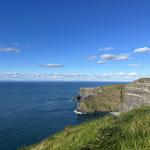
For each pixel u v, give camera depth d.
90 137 13.23
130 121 12.98
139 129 9.96
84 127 17.25
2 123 103.75
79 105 138.88
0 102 188.38
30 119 114.25
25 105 169.62
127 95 76.62
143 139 8.59
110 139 10.65
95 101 140.00
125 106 76.19
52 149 15.71
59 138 18.05
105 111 137.75
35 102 188.25
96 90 146.25
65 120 113.69
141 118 12.25
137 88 70.69
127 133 10.31
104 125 14.43
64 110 145.25
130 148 8.52
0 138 78.56
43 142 18.89
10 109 149.25
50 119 114.88
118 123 14.16
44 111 140.75
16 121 108.75
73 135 16.03
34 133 85.75
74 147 13.30
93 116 130.62
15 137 80.06
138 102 67.12
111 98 141.00
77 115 129.75
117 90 141.75
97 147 10.77
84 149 11.52
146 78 71.31
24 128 93.88
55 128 94.88
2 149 67.12
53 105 168.62
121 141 9.57
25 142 74.06
